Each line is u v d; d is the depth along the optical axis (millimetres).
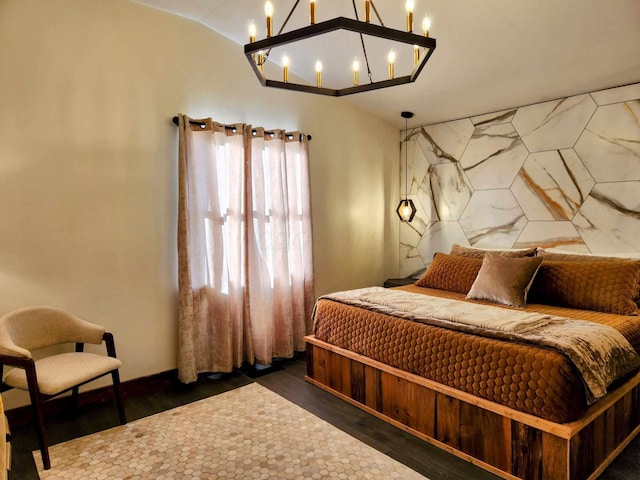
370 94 4273
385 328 2680
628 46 2951
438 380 2375
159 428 2553
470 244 4484
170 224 3281
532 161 3971
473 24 2922
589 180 3627
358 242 4723
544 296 3117
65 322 2648
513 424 2035
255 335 3643
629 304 2756
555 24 2814
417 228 5008
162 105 3227
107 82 2957
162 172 3230
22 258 2643
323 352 3139
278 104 3957
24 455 2277
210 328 3418
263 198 3641
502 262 3197
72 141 2814
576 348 1985
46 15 2699
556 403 1905
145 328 3176
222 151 3443
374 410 2742
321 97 4301
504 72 3494
